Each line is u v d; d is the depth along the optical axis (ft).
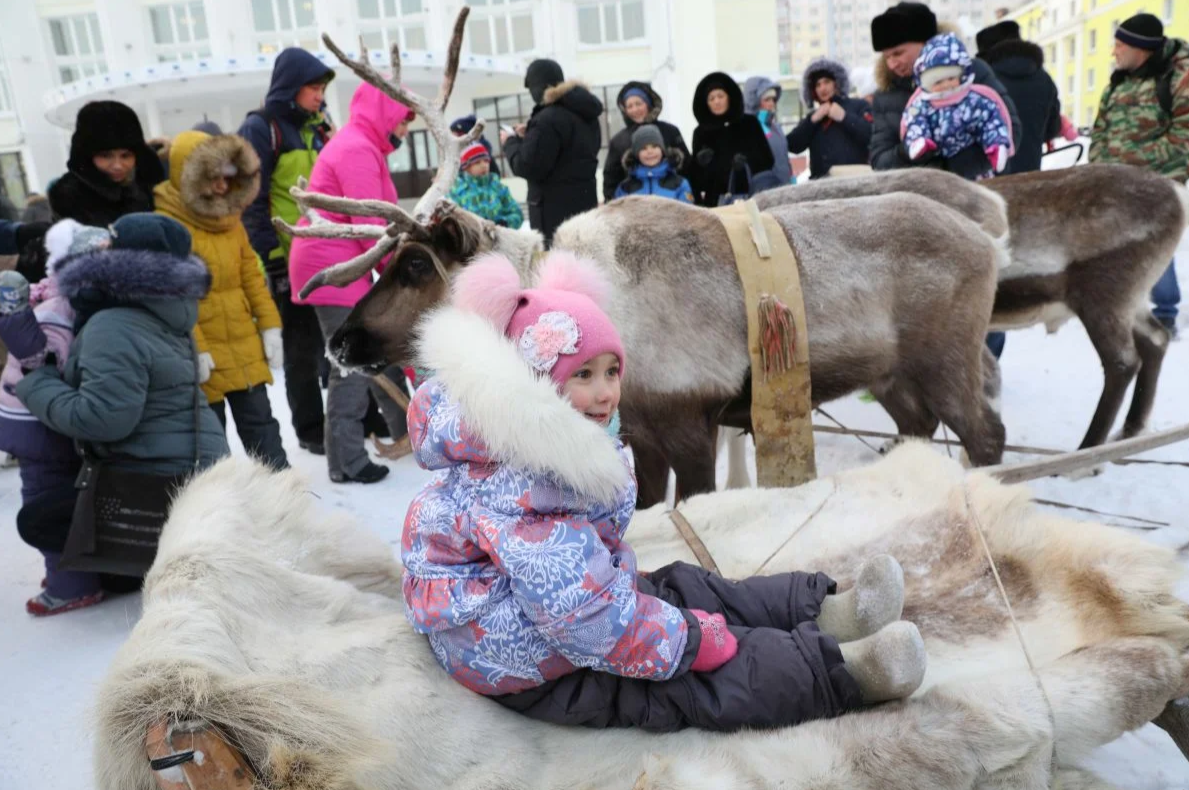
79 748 8.09
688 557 7.47
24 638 10.35
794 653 5.41
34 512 10.51
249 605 5.49
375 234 10.43
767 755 5.04
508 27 66.03
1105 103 17.21
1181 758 6.80
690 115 67.26
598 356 5.46
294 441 18.22
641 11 65.51
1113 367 12.75
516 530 4.99
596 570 4.97
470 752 5.07
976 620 6.42
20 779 7.72
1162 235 12.17
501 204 20.72
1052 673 5.47
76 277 9.91
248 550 5.89
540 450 4.90
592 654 5.03
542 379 5.09
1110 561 6.21
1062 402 16.94
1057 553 6.53
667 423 9.71
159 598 5.23
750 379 9.70
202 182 12.92
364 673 5.23
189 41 69.31
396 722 4.96
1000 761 5.11
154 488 10.03
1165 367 18.17
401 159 63.10
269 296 14.46
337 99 62.08
